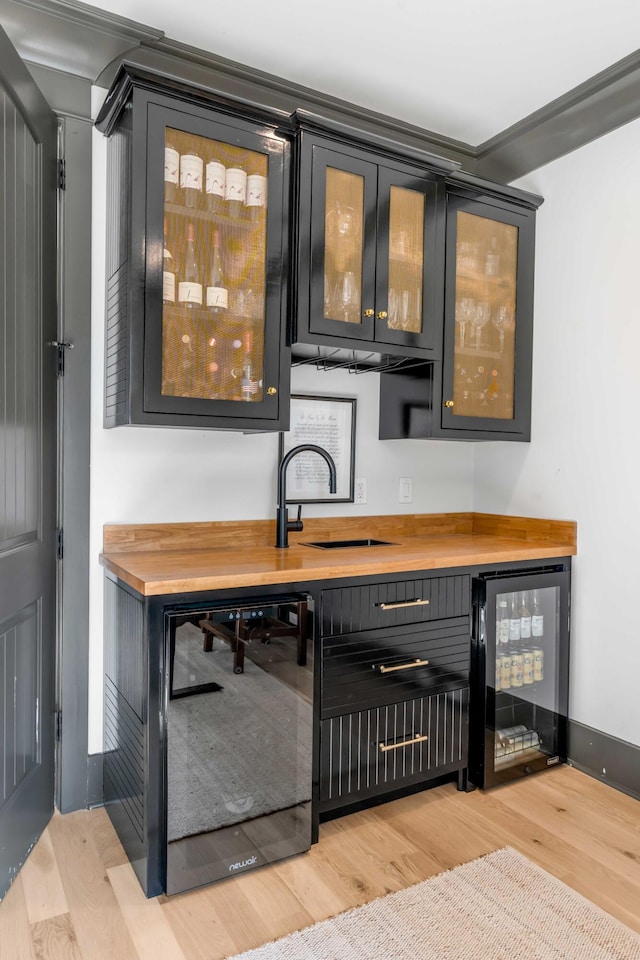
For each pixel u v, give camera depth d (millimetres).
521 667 2357
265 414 2006
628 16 1892
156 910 1590
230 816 1705
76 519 2051
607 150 2367
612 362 2357
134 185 1775
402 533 2799
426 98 2346
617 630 2328
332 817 2020
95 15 1880
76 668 2062
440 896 1652
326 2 1847
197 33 1997
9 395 1610
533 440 2684
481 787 2219
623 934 1526
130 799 1758
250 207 1971
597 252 2412
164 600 1627
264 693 1738
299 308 2023
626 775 2252
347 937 1504
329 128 2033
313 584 1855
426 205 2275
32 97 1742
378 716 1991
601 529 2393
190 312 1888
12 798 1675
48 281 1912
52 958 1431
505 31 1967
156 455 2201
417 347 2287
